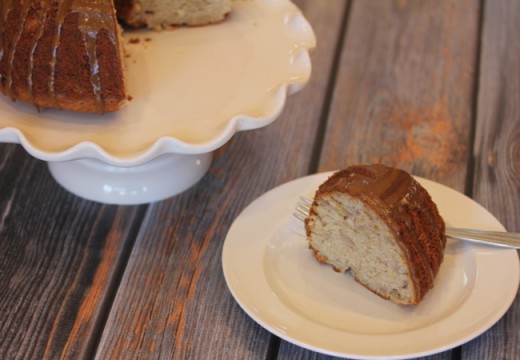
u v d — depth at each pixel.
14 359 0.66
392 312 0.67
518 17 1.02
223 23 0.88
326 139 0.85
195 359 0.66
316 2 1.05
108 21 0.73
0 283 0.71
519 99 0.90
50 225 0.76
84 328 0.68
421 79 0.93
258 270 0.69
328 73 0.94
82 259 0.73
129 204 0.78
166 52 0.84
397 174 0.68
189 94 0.78
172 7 0.87
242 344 0.66
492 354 0.65
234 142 0.85
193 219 0.77
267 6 0.89
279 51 0.83
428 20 1.02
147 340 0.67
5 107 0.76
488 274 0.68
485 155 0.83
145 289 0.71
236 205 0.78
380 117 0.88
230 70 0.81
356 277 0.69
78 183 0.79
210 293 0.70
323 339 0.63
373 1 1.05
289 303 0.67
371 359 0.62
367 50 0.97
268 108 0.76
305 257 0.71
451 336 0.63
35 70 0.73
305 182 0.76
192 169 0.80
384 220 0.65
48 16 0.73
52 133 0.73
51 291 0.71
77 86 0.74
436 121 0.87
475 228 0.71
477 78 0.93
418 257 0.66
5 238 0.75
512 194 0.79
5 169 0.82
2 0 0.74
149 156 0.70
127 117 0.75
